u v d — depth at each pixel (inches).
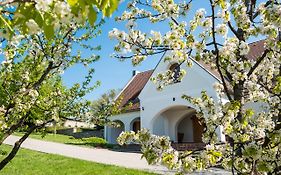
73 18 66.6
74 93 259.0
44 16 65.2
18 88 218.2
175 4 193.2
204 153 141.3
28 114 198.2
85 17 66.1
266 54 160.1
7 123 196.1
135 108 957.2
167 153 133.0
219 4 155.0
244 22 157.0
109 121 301.3
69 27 203.9
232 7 163.0
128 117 987.9
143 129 141.8
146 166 513.0
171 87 820.6
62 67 244.7
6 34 65.1
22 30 65.2
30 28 64.3
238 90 170.9
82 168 479.2
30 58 224.7
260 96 188.9
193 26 188.7
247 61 173.5
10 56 205.2
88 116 272.5
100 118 295.1
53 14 65.4
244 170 133.3
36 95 208.5
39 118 220.4
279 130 124.3
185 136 934.4
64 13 65.4
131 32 186.7
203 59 178.5
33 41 214.5
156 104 855.1
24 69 224.8
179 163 135.6
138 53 188.5
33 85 207.3
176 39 180.7
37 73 225.8
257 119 184.5
